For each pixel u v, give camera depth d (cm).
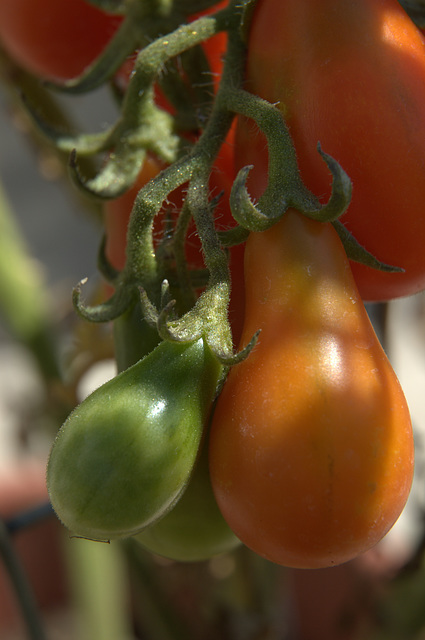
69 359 30
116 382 17
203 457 18
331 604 43
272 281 17
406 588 29
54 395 31
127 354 19
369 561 41
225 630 31
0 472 52
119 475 16
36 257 85
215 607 31
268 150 18
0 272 30
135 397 17
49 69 25
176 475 17
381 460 17
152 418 17
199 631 32
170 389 17
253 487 17
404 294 19
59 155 27
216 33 19
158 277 18
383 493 17
